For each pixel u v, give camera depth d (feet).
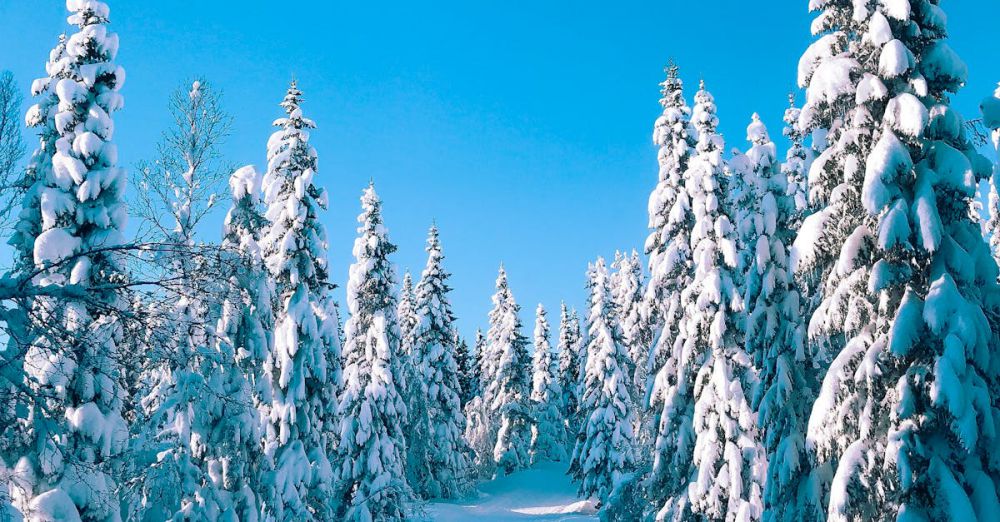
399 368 116.26
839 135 45.55
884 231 39.40
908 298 39.32
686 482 73.46
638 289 136.05
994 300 40.83
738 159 67.62
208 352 53.06
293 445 73.05
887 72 41.09
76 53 53.01
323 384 77.20
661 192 83.92
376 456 101.55
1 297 23.02
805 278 46.24
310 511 73.92
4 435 39.45
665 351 78.13
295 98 84.64
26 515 40.04
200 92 53.31
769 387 56.95
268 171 81.56
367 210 114.73
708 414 69.15
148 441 50.60
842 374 40.91
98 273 46.19
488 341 234.99
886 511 38.65
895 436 37.52
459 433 158.51
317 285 80.59
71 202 47.44
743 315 70.69
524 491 169.07
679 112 84.89
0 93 26.05
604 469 129.90
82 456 42.73
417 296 160.15
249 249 63.67
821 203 45.73
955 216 41.37
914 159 42.60
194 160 51.88
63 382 41.29
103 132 51.29
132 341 31.27
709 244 73.36
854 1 43.96
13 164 26.30
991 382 37.88
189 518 55.01
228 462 58.90
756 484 65.26
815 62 46.29
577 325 218.38
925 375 37.35
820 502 44.86
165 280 26.58
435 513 133.69
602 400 132.57
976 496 36.17
